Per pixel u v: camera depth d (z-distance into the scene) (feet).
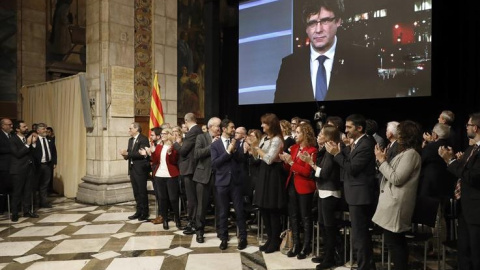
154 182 20.47
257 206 15.71
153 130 20.72
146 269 13.53
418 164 10.43
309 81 28.63
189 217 18.02
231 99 38.58
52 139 25.88
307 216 14.29
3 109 32.14
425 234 12.03
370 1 25.08
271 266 13.61
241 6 33.09
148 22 28.48
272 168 14.47
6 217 21.81
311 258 14.38
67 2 35.53
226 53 38.65
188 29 35.73
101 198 24.73
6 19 32.17
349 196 11.91
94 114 26.03
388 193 10.54
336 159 12.21
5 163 21.22
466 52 22.58
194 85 36.32
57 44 35.01
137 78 27.71
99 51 25.67
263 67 31.68
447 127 14.83
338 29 26.76
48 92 29.91
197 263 14.03
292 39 29.63
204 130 24.91
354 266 13.32
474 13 22.21
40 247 16.16
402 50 23.76
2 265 14.11
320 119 23.75
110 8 25.68
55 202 26.05
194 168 17.66
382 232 12.68
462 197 10.45
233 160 15.72
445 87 23.00
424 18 22.86
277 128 14.52
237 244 16.28
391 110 26.14
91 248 15.97
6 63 32.27
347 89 26.40
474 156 10.02
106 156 25.44
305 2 28.71
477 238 10.07
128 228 19.08
